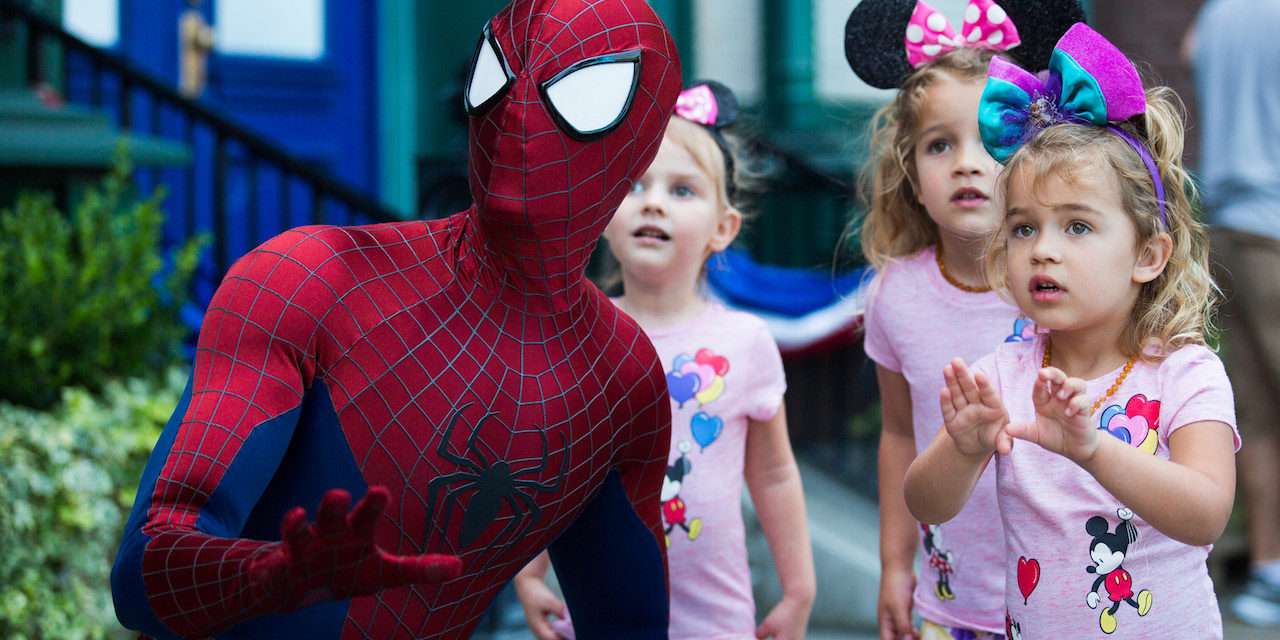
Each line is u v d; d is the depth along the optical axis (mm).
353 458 1587
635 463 1859
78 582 3688
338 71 6879
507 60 1570
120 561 1466
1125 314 1951
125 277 4352
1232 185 4621
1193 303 1945
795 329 5328
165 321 4531
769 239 6742
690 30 7039
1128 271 1893
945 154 2432
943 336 2516
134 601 1445
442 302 1625
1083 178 1862
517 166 1558
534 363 1660
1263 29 4555
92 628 3672
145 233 4410
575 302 1691
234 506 1506
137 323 4344
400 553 1621
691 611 2688
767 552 4789
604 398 1733
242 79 6641
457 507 1629
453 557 1342
